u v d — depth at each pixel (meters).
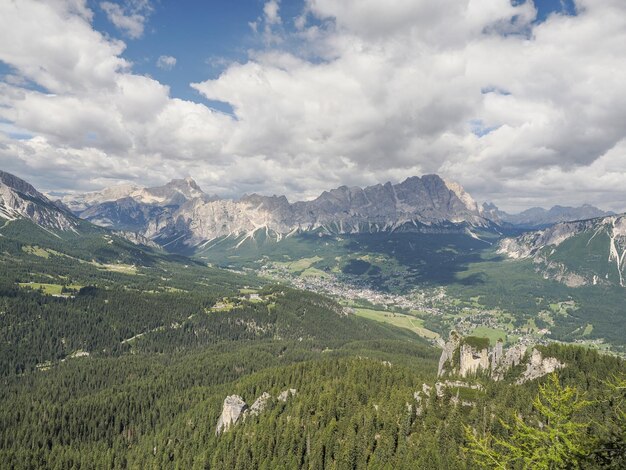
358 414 176.50
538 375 198.25
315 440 172.00
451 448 145.12
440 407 168.12
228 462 178.88
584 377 182.12
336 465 157.25
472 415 155.75
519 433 51.56
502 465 50.34
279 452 172.25
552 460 46.81
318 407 191.38
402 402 174.75
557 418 49.88
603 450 44.25
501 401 164.25
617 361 192.12
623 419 46.62
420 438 153.62
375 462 152.12
